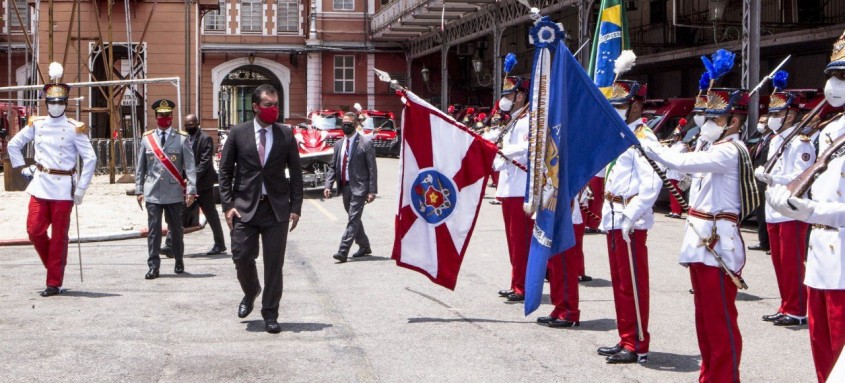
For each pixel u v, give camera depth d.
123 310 8.47
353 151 11.77
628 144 6.50
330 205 19.89
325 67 49.00
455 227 8.34
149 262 10.37
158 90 31.19
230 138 7.66
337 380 6.17
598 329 7.79
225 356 6.80
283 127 7.73
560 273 7.83
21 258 11.91
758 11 16.38
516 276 8.99
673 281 10.23
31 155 23.64
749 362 6.76
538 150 7.03
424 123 8.31
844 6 21.75
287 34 49.12
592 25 25.62
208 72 48.53
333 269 11.04
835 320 4.95
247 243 7.67
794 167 8.63
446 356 6.83
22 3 44.50
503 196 9.16
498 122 16.92
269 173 7.61
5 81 44.84
